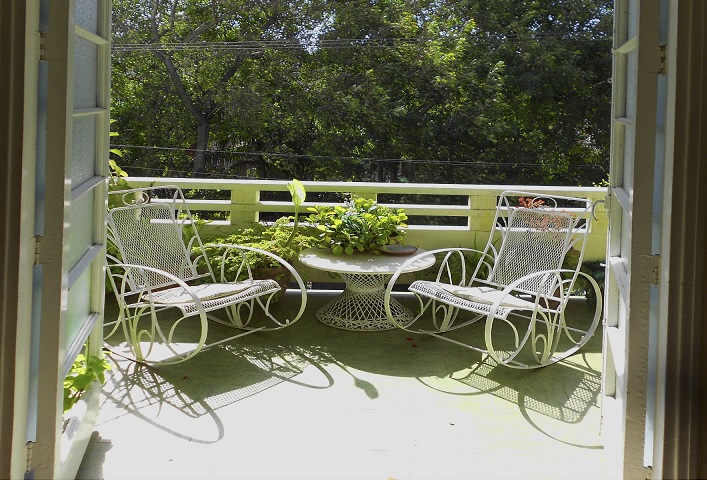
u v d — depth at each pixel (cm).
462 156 1205
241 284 395
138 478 245
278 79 1192
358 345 398
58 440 204
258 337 410
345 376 349
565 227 400
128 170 1202
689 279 183
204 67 1184
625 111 268
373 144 1192
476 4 1187
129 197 479
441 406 313
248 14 1207
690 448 185
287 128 1190
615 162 272
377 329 424
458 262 490
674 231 183
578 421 299
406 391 330
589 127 1201
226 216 1118
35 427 203
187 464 256
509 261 421
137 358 362
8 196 181
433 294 386
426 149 1198
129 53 1183
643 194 197
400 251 444
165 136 1211
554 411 310
